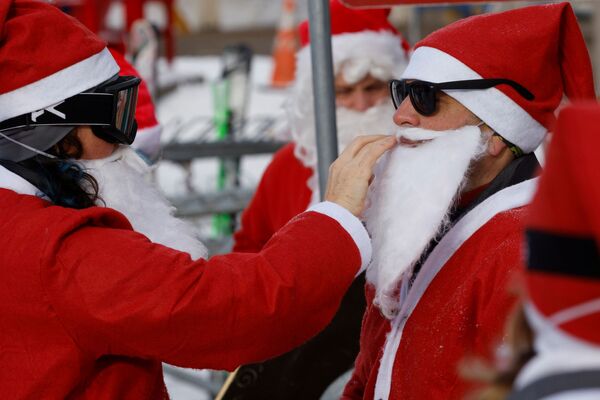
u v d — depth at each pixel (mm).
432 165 2949
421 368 2910
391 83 3230
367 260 2898
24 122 2871
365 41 5305
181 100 17812
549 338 1558
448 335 2852
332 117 3584
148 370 3000
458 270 2932
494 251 2816
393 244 2930
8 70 2844
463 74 2980
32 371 2750
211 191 8047
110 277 2703
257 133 9383
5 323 2766
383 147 2969
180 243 3154
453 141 2967
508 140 3016
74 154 2992
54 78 2877
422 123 3047
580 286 1500
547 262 1534
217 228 8234
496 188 3000
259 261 2807
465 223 2963
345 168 2967
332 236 2842
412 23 13953
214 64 22922
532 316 1594
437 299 2943
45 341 2756
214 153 8633
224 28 29078
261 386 4078
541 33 3027
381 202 3021
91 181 2977
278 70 19219
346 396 3488
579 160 1457
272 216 5574
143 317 2689
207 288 2732
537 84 3037
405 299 3088
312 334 2887
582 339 1511
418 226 2908
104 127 2977
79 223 2756
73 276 2707
